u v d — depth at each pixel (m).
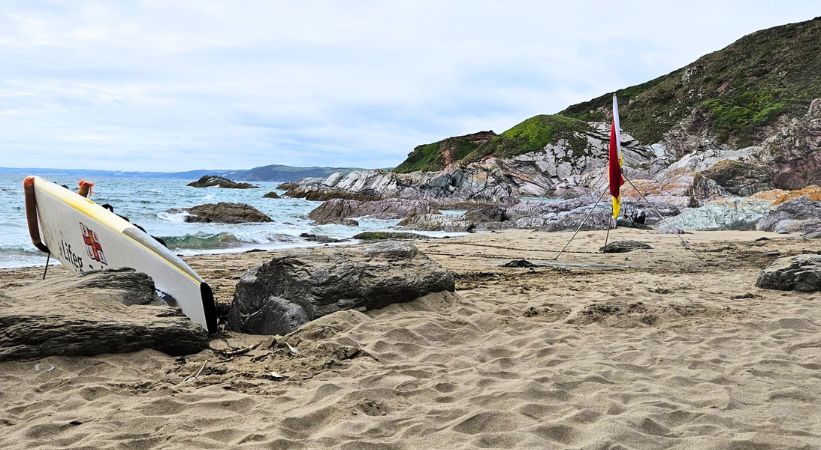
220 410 3.75
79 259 7.12
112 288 5.74
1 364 4.38
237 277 10.24
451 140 116.12
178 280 6.05
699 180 38.66
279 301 6.05
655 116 95.31
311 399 3.94
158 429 3.42
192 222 26.58
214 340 5.75
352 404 3.78
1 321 4.55
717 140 77.56
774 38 96.25
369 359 4.86
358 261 6.67
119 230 6.56
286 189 79.69
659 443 3.19
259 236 20.27
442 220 27.59
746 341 5.51
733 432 3.32
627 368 4.66
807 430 3.36
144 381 4.33
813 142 44.88
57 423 3.45
